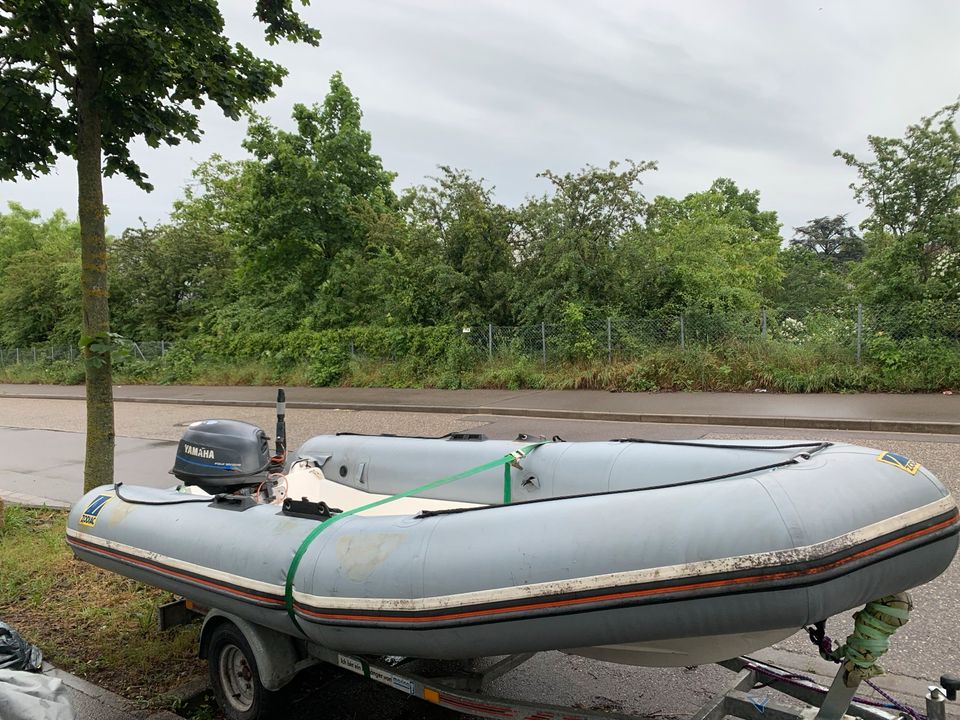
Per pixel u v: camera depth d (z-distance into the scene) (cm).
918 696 326
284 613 288
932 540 235
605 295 1566
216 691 346
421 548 259
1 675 315
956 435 904
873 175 1457
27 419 1681
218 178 2927
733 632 221
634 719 253
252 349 2219
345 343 1972
